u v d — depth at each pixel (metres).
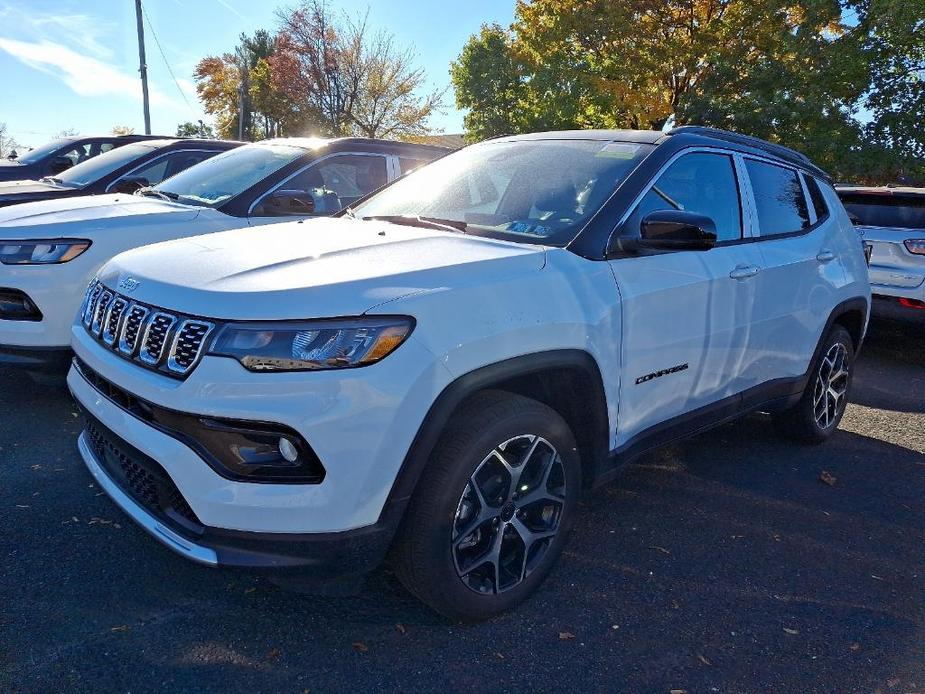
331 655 2.46
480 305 2.44
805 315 4.14
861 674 2.53
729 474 4.20
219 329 2.21
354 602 2.75
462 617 2.59
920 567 3.29
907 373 7.00
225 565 2.20
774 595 2.99
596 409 2.86
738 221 3.75
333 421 2.14
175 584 2.79
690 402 3.44
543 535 2.76
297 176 5.48
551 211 3.15
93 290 2.94
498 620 2.70
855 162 18.47
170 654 2.41
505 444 2.52
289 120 31.41
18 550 2.92
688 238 2.83
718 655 2.59
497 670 2.44
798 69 18.38
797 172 4.39
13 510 3.23
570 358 2.65
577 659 2.52
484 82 27.50
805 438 4.66
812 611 2.89
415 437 2.26
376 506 2.24
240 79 42.81
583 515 3.58
